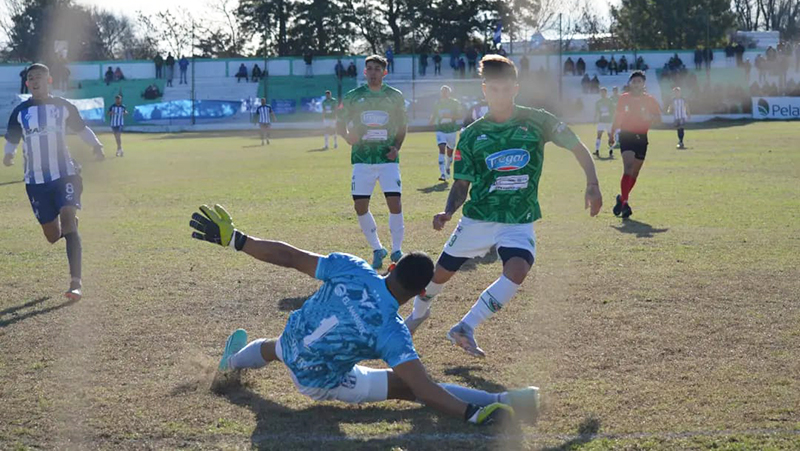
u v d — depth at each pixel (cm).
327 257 424
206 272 791
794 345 536
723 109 4731
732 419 414
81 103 4953
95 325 604
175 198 1434
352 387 421
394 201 842
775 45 5791
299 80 5619
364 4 6488
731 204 1222
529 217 508
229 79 5681
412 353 404
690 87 4841
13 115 712
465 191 517
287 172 1956
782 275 739
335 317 400
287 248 429
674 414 421
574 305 644
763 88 4781
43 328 597
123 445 391
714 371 487
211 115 5138
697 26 6003
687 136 3192
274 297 689
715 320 597
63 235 713
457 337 486
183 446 389
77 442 394
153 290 715
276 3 6419
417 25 6247
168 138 4031
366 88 832
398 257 847
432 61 5553
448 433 401
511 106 505
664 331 570
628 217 1112
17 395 458
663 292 683
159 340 565
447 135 1664
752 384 464
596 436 395
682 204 1235
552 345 543
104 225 1109
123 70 5691
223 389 465
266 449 385
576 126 4056
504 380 479
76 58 6247
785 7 7262
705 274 748
